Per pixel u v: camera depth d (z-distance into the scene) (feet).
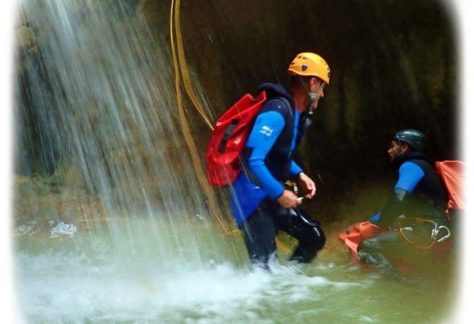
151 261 14.66
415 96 18.89
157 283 12.25
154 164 23.07
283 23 21.97
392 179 19.43
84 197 22.81
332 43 20.86
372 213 18.81
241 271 12.98
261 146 11.50
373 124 20.01
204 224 19.85
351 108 20.40
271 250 12.30
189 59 23.38
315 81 12.31
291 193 11.60
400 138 14.03
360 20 20.02
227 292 11.52
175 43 23.31
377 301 10.97
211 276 12.66
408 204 13.58
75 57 23.70
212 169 12.09
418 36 18.69
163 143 23.21
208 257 15.15
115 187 23.25
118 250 16.20
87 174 23.91
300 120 12.50
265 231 12.12
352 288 11.69
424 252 13.25
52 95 24.62
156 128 23.40
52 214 20.68
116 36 23.45
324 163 20.76
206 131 22.98
